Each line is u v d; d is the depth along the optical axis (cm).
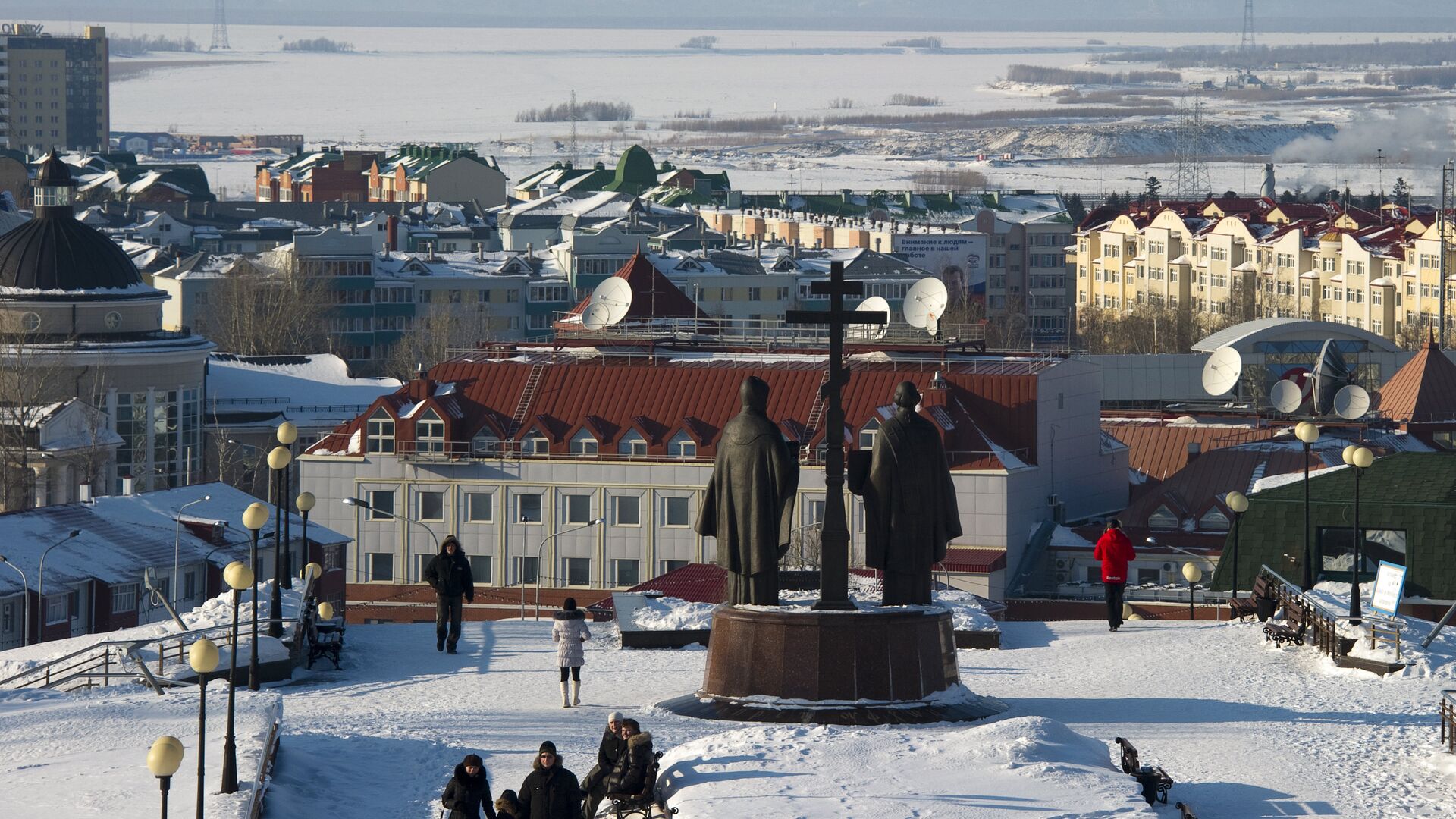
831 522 8844
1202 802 7275
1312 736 8419
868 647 8694
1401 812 7075
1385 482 13788
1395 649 9944
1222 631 11281
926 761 7300
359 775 7794
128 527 18450
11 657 10944
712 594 16200
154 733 8450
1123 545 11556
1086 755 7475
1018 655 10812
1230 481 19938
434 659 11075
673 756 7512
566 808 6600
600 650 11281
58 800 7125
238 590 7281
